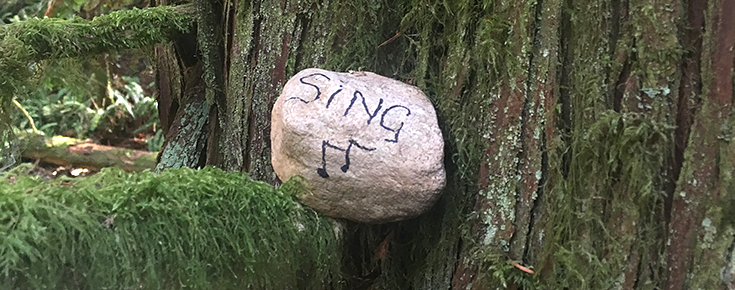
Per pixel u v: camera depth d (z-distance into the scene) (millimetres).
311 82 959
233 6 1308
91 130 3195
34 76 1335
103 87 3061
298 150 914
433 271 1045
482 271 944
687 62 754
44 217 644
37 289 627
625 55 781
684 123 762
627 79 784
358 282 1171
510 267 910
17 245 603
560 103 861
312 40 1162
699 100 750
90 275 670
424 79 1068
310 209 960
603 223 815
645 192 763
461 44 980
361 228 1122
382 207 920
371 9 1130
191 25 1463
